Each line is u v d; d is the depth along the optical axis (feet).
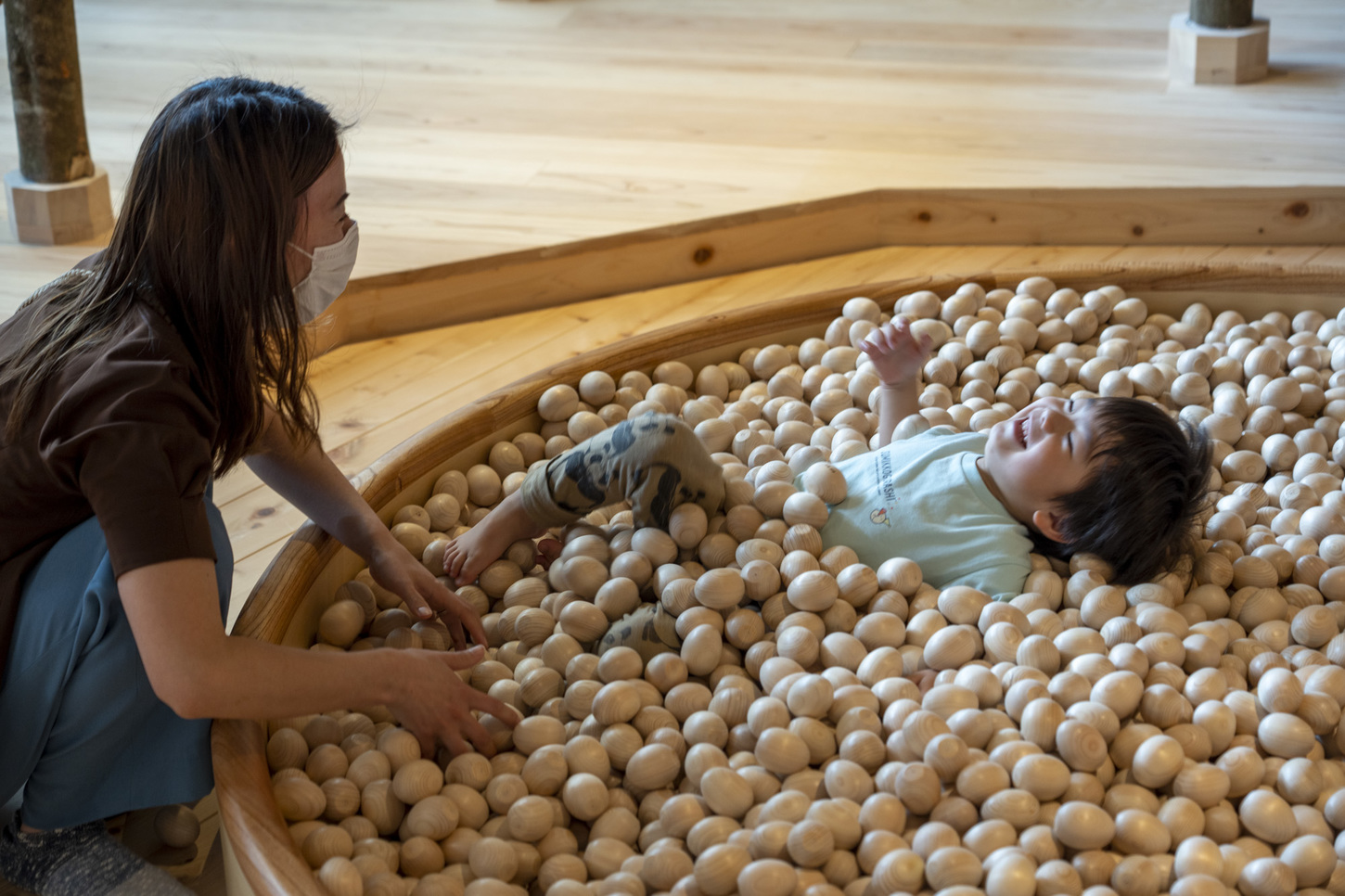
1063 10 11.31
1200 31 9.11
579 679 3.92
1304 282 6.02
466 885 3.30
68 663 3.23
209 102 3.09
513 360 6.47
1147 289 6.22
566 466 4.32
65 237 6.99
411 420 5.87
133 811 3.82
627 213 7.36
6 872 3.52
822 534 4.47
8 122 8.40
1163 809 3.30
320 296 3.58
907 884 3.01
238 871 3.19
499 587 4.47
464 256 6.80
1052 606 4.20
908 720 3.46
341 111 8.86
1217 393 5.42
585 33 10.82
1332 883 3.18
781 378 5.60
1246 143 8.03
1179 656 3.84
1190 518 4.26
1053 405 4.44
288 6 11.37
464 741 3.61
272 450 4.01
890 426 5.07
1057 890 2.99
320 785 3.51
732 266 7.54
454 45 10.46
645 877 3.16
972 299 6.04
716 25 11.09
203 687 2.94
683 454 4.21
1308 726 3.54
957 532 4.32
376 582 4.30
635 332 6.78
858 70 9.82
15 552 3.30
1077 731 3.39
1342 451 4.97
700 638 3.93
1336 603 4.20
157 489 2.91
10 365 3.22
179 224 3.05
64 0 6.69
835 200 7.57
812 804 3.29
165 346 3.06
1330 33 10.03
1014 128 8.51
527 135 8.55
